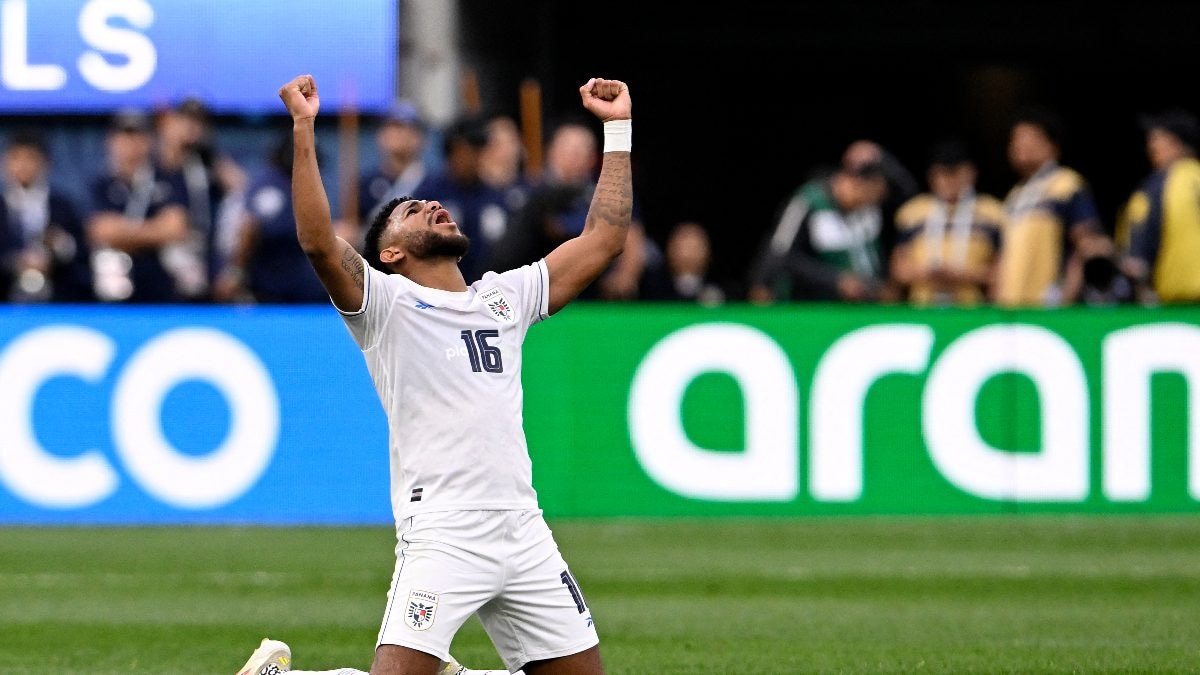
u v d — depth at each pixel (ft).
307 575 98.02
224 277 128.98
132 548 108.47
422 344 49.85
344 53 147.43
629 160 54.54
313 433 118.62
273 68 147.95
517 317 51.70
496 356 50.62
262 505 118.73
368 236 52.95
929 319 119.55
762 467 119.34
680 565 101.14
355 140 144.15
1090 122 206.69
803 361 118.93
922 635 78.07
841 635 78.13
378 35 147.13
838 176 138.51
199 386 118.21
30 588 93.71
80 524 118.42
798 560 102.99
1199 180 130.11
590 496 119.14
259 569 100.12
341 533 115.14
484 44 158.40
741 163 207.21
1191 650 73.61
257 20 147.54
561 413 118.83
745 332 119.03
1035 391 120.06
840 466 119.44
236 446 118.62
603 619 82.89
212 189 134.41
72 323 117.70
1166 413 120.26
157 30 147.95
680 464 119.14
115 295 131.44
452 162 124.57
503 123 126.31
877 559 103.45
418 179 126.93
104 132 149.69
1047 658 71.61
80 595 91.35
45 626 81.92
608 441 119.03
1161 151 131.85
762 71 204.95
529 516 50.03
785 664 70.49
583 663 50.39
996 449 120.16
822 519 119.44
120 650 75.66
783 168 208.33
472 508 48.85
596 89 54.44
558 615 50.03
